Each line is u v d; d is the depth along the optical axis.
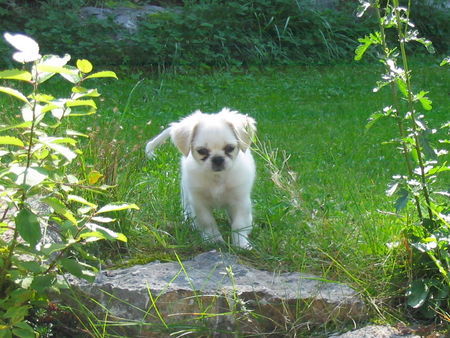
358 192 1.96
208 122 1.73
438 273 1.46
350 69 4.34
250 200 1.79
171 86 3.78
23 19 4.21
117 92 3.56
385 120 3.13
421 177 1.46
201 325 1.40
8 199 1.30
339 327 1.41
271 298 1.42
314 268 1.54
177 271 1.50
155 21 4.32
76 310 1.44
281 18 4.64
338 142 2.73
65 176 1.42
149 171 2.12
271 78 4.10
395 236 1.57
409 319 1.43
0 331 1.30
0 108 2.51
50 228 1.55
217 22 4.38
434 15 4.95
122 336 1.41
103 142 1.81
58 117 1.36
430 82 4.01
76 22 4.18
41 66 1.23
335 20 4.70
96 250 1.60
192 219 1.76
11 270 1.36
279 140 2.73
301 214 1.72
